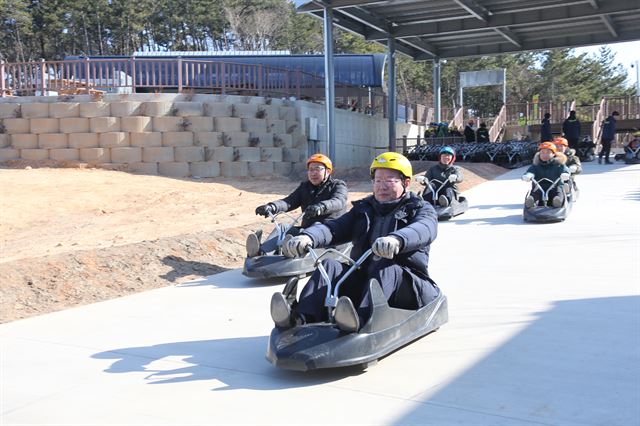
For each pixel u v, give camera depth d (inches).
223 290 284.8
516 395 153.6
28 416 151.9
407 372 171.5
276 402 155.3
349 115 1025.5
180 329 223.1
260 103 831.7
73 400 161.0
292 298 185.0
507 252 346.9
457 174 480.4
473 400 151.5
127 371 181.2
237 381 170.7
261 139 826.8
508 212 496.4
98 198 606.2
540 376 165.3
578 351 184.1
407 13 957.8
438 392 157.1
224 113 802.2
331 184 297.1
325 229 189.8
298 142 872.9
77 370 183.2
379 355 172.9
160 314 245.1
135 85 796.0
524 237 389.1
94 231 472.4
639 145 892.6
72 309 256.8
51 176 693.9
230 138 804.0
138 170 769.6
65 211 558.3
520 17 957.2
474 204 547.5
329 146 869.8
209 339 210.4
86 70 796.0
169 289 289.6
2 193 601.0
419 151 981.2
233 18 2418.8
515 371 169.5
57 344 209.2
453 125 1264.8
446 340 197.8
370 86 1157.7
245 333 216.4
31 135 773.9
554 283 272.1
